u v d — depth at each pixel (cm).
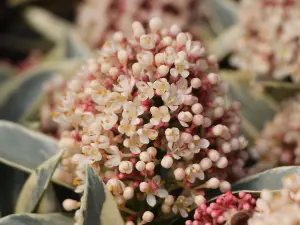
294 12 32
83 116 25
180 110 25
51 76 36
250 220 23
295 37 32
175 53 25
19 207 27
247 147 31
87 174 24
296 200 23
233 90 35
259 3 34
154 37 25
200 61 26
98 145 24
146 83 25
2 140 27
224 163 25
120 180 25
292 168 25
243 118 33
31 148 27
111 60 25
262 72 34
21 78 35
